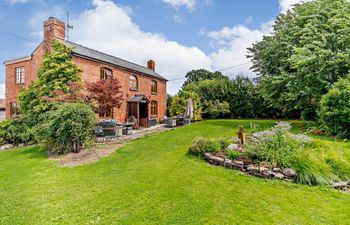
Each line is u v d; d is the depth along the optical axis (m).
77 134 10.00
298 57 11.59
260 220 3.63
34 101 13.95
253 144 6.70
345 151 6.38
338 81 9.86
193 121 21.92
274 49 15.00
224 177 5.61
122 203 4.66
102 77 17.77
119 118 19.30
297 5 15.05
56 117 9.99
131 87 21.45
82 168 7.77
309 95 11.90
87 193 5.41
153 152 9.09
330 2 12.95
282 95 13.45
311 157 5.62
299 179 5.15
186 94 23.70
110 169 7.29
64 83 13.19
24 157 10.48
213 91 25.20
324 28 12.14
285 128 7.37
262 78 16.78
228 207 4.08
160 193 4.90
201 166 6.56
